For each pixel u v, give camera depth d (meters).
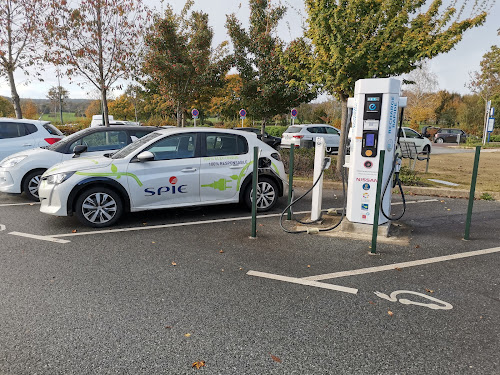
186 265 4.39
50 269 4.22
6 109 41.09
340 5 9.12
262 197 6.93
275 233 5.73
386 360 2.67
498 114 42.09
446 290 3.82
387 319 3.23
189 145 6.36
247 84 17.31
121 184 5.89
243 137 6.79
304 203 7.86
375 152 5.44
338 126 38.81
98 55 12.52
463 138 35.94
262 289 3.78
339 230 5.87
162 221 6.32
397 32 9.45
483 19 8.72
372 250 4.88
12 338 2.88
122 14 12.15
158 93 21.03
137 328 3.04
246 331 3.01
